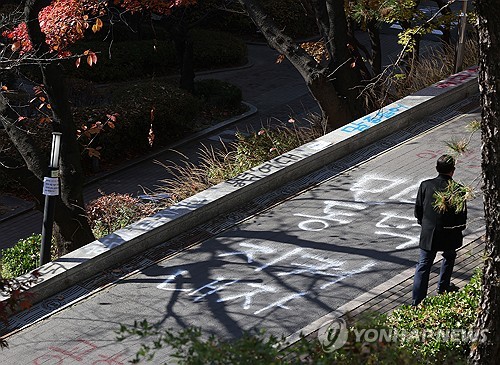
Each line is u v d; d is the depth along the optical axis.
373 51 19.31
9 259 12.66
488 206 6.91
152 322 9.45
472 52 17.11
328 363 5.41
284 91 28.27
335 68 15.05
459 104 14.87
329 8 14.99
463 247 10.18
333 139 13.26
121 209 14.04
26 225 18.41
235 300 9.73
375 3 14.73
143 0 20.44
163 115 22.38
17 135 12.48
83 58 28.03
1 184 19.64
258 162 14.15
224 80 29.56
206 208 11.63
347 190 12.19
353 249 10.60
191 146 23.06
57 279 10.24
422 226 8.88
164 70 29.89
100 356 8.92
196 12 28.61
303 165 12.73
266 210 11.87
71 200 12.60
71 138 12.63
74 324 9.59
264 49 33.56
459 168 12.33
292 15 34.84
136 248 10.98
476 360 7.22
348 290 9.71
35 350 9.16
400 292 9.54
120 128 21.36
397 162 12.90
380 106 15.48
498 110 6.61
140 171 21.30
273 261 10.52
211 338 5.14
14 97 20.59
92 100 23.47
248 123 25.06
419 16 15.80
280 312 9.40
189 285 10.17
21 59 12.48
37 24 12.41
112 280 10.46
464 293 8.22
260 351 5.06
